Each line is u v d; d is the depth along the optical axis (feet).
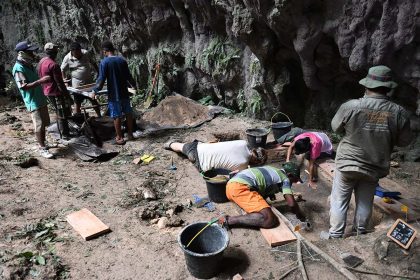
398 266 10.34
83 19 33.60
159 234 13.32
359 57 16.85
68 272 11.40
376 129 10.89
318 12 17.42
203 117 25.70
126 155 20.48
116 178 17.75
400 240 10.69
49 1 34.99
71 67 24.72
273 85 22.49
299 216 14.30
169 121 25.35
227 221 13.26
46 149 20.18
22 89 18.52
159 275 11.32
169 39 29.27
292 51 20.53
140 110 28.86
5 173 17.71
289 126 21.07
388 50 15.94
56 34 36.37
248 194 13.41
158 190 16.61
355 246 11.47
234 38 24.53
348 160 11.60
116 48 33.65
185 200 15.76
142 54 32.24
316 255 11.41
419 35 15.14
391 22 15.19
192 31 27.45
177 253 12.26
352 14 16.08
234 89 26.32
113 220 14.20
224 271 11.30
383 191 14.83
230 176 15.88
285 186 13.74
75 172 18.38
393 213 13.73
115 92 20.80
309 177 17.99
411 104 18.22
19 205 15.06
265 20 18.83
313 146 17.30
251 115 25.50
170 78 29.84
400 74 16.69
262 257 11.76
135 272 11.45
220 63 25.02
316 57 19.44
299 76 22.47
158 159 19.79
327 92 21.68
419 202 14.58
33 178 17.46
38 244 12.52
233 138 22.09
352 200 15.33
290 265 11.19
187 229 11.57
